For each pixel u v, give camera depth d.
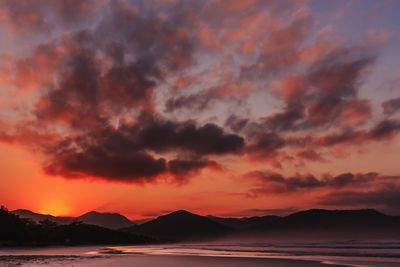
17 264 69.00
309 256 93.25
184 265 66.00
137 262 73.00
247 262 72.75
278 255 98.00
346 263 71.62
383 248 151.12
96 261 76.06
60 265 66.25
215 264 68.50
